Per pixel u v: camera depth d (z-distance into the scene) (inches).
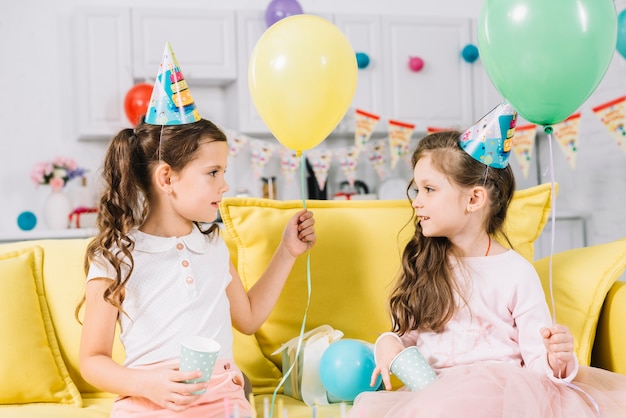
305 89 56.9
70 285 65.7
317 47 57.4
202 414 52.5
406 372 54.9
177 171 57.0
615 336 62.8
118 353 63.6
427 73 154.9
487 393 49.6
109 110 140.6
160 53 142.2
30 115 146.9
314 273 67.5
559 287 66.3
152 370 50.6
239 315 62.4
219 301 58.8
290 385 63.0
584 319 63.7
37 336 62.3
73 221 138.6
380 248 68.7
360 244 68.6
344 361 57.7
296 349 62.2
